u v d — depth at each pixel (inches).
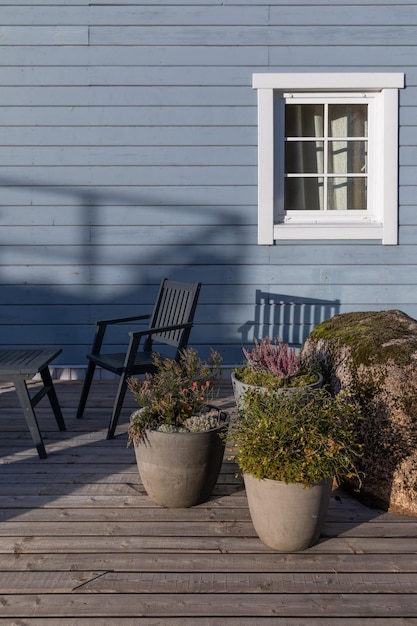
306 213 208.5
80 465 134.9
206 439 112.0
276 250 205.0
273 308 206.1
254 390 114.7
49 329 206.4
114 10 199.9
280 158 206.4
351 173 208.2
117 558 98.0
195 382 120.7
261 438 100.6
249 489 101.9
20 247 203.9
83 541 103.0
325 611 85.6
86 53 200.4
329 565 96.3
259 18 200.2
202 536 104.9
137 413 118.0
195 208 204.1
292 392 118.1
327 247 204.8
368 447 115.6
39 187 202.5
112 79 200.8
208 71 201.0
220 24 200.4
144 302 206.1
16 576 93.0
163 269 205.5
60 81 200.7
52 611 85.3
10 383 204.4
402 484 112.7
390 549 101.0
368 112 205.9
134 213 204.1
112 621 83.4
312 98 204.8
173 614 84.8
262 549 101.0
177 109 201.9
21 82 200.4
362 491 116.6
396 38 200.8
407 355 116.8
